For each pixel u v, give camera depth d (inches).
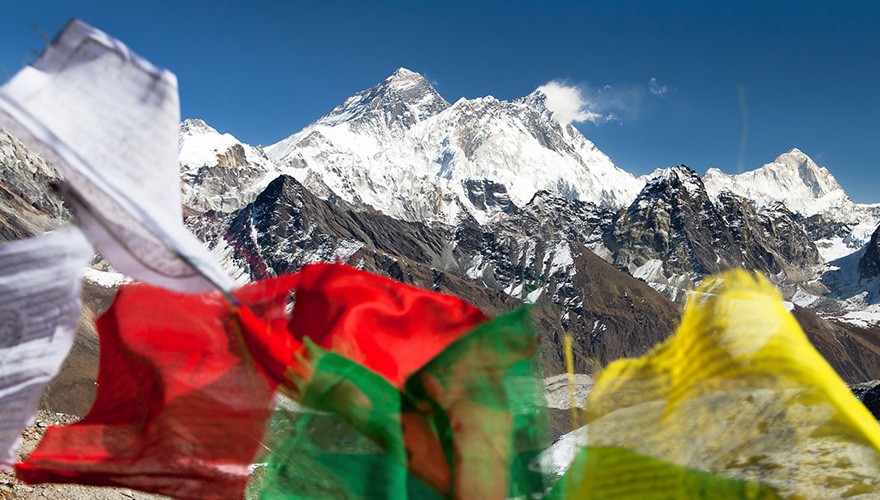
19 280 81.0
